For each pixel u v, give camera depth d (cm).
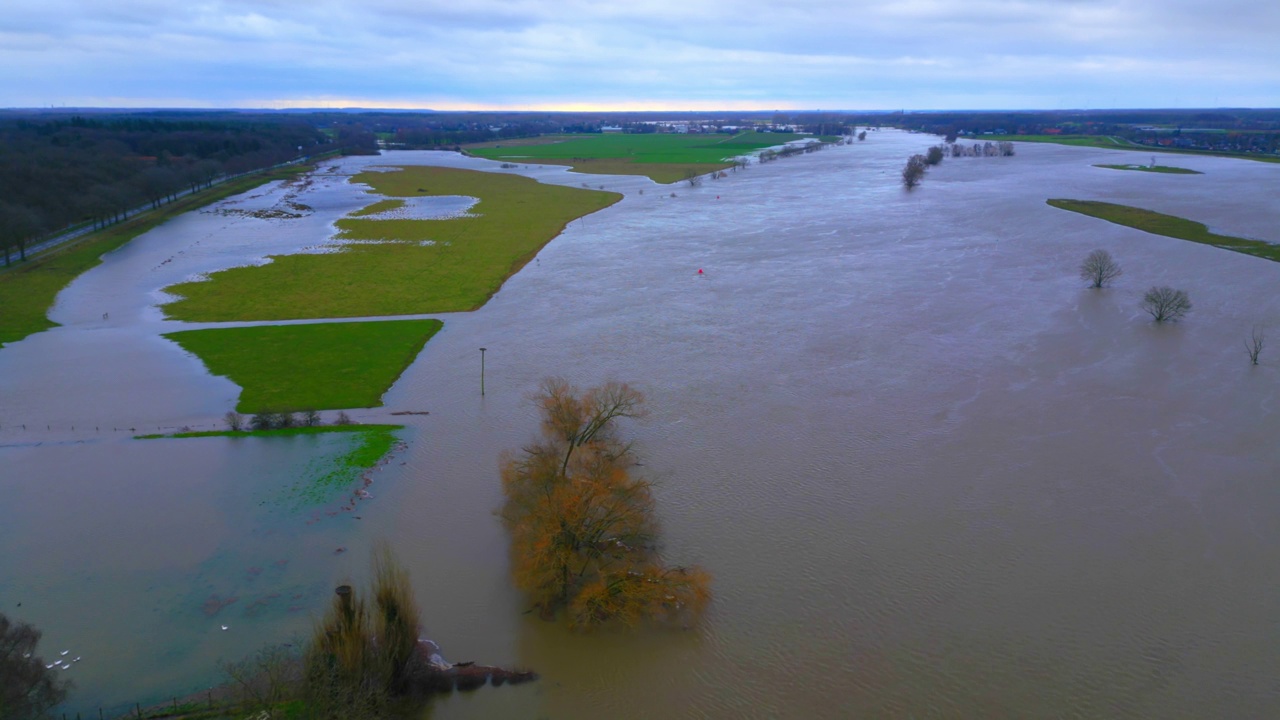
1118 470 6594
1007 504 6141
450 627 4906
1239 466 6612
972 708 4347
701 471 6631
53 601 5084
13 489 6356
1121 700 4381
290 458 6900
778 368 8812
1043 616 4994
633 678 4544
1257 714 4284
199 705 4181
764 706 4366
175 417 7706
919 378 8488
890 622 4956
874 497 6253
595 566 5362
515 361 9150
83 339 9925
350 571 5422
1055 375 8500
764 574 5378
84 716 4153
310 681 4016
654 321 10519
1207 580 5291
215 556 5562
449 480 6556
